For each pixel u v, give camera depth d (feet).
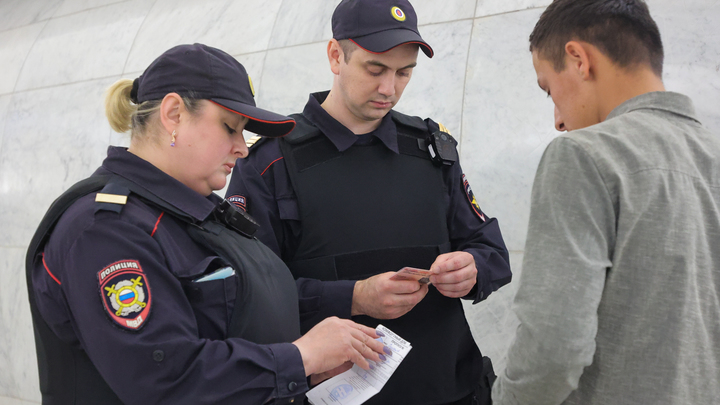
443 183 4.79
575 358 2.32
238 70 3.22
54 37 13.16
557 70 3.00
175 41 11.30
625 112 2.79
